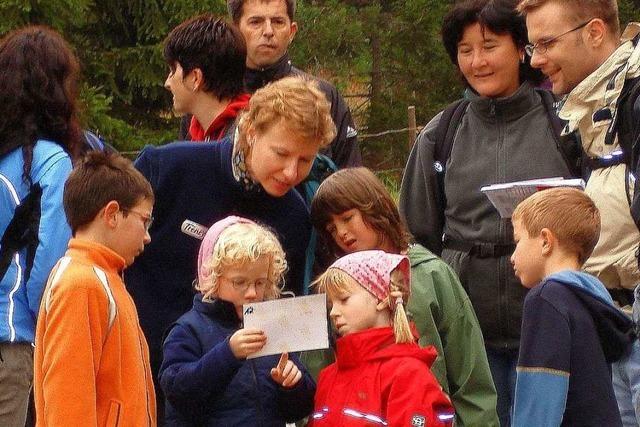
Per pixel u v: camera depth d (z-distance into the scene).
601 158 7.47
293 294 7.24
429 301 7.27
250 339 6.40
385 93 31.19
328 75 30.30
